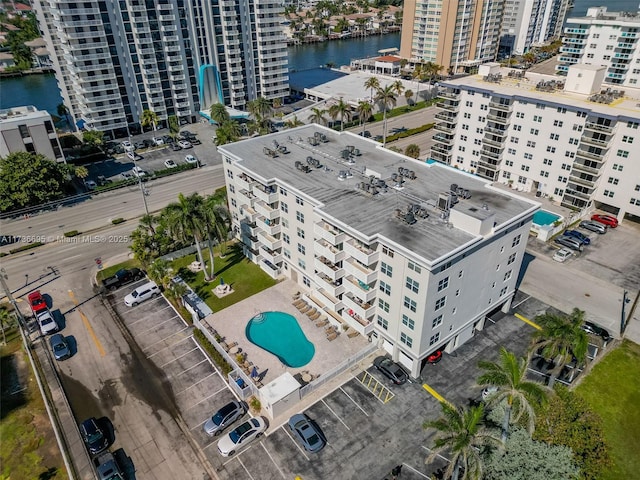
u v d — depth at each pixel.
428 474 43.91
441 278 47.94
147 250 74.81
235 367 55.41
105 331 62.50
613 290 68.12
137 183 103.38
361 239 50.75
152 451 46.88
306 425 47.44
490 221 50.31
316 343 59.19
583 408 47.28
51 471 45.09
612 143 80.56
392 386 53.09
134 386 54.19
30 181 89.56
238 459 45.78
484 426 42.78
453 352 57.34
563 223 82.44
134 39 123.19
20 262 77.25
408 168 68.56
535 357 56.31
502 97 92.00
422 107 153.12
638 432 47.69
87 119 123.88
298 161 70.06
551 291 67.94
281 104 153.00
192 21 129.62
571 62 167.62
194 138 128.38
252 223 72.69
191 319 63.78
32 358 57.78
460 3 177.50
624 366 55.44
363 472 44.22
